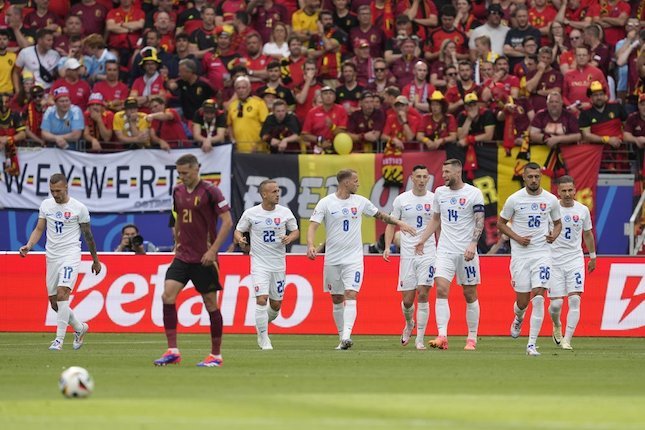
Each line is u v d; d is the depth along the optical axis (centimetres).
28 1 9250
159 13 8844
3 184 8050
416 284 5822
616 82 8538
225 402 3161
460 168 5566
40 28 9069
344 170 5700
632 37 8425
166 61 8631
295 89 8475
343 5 8881
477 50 8400
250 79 8456
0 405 3066
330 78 8600
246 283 6944
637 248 7631
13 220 8062
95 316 6969
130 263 6994
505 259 6850
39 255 7094
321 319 6888
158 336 6875
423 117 7844
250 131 7975
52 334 7025
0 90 8700
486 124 7775
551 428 2633
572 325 5819
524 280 5322
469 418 2834
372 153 7844
